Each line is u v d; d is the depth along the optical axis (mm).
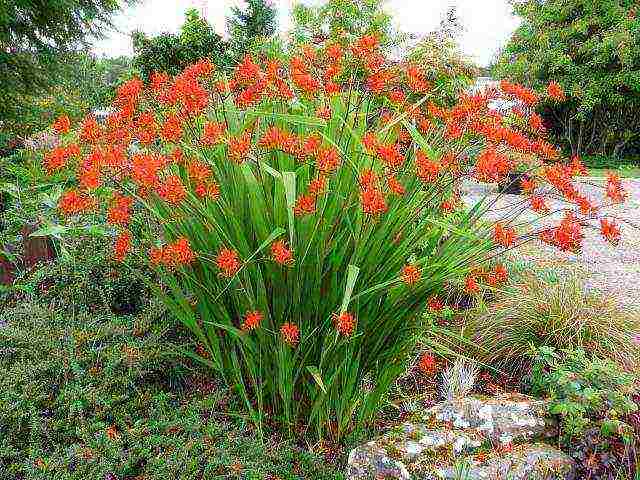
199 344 2844
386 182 2256
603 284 5066
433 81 5285
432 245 2500
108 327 2857
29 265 3662
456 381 3203
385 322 2443
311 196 2074
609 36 14758
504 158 2418
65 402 2553
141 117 2344
